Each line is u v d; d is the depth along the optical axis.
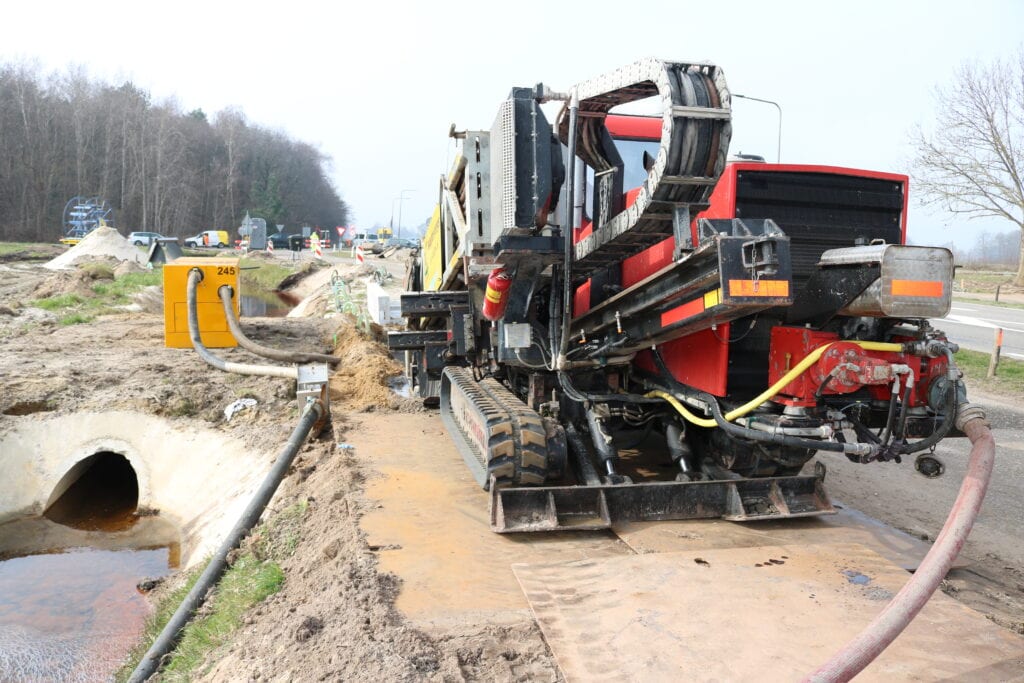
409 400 9.97
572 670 3.48
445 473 6.66
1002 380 12.83
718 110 3.96
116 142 82.62
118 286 20.47
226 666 4.20
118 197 82.25
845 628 3.85
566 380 5.69
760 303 3.96
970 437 4.34
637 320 5.09
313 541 5.58
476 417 5.88
